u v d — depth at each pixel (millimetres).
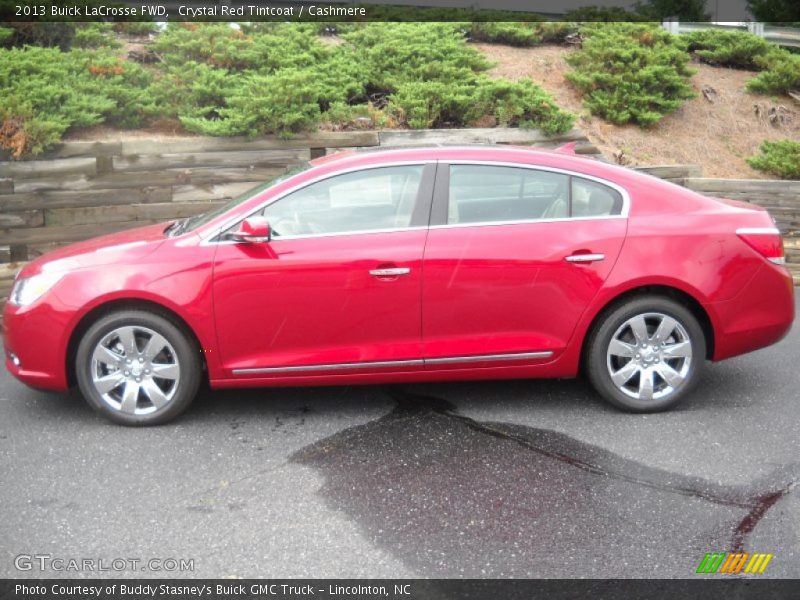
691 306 5148
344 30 11922
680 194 5176
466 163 5043
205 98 9516
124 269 4883
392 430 4895
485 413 5152
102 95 9062
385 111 9938
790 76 12055
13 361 5137
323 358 4957
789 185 9164
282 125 8789
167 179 8484
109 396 5020
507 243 4922
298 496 4059
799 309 7805
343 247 4891
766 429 4836
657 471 4281
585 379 5781
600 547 3547
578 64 11664
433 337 4961
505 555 3496
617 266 4930
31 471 4387
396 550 3549
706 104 11836
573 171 5086
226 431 4926
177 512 3908
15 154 7969
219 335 4891
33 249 8203
